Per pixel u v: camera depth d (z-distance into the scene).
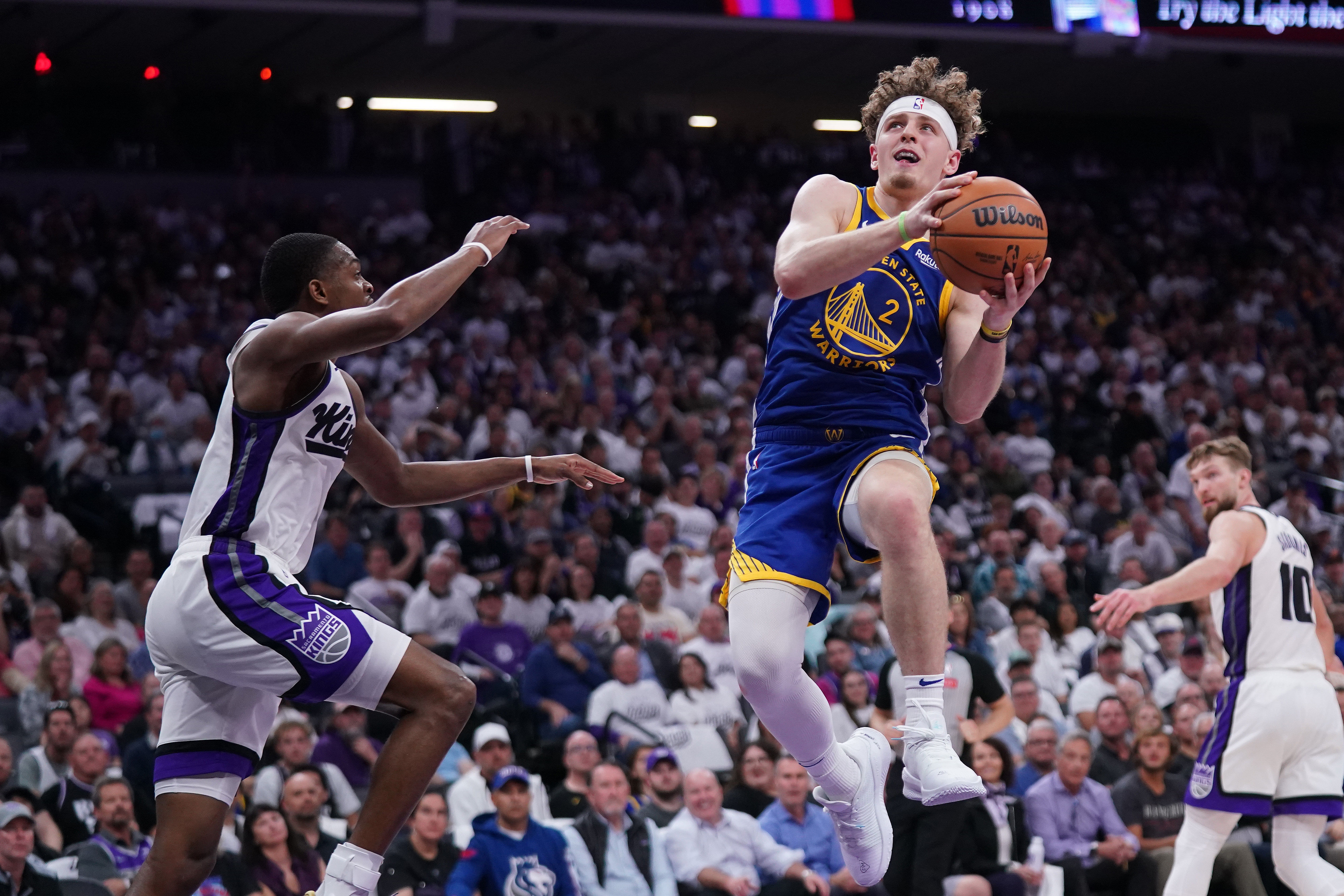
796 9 15.19
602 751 7.24
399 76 19.05
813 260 2.58
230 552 2.67
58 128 16.47
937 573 2.68
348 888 2.58
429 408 11.40
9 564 8.59
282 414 2.70
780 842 6.33
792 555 2.79
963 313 2.92
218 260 14.21
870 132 3.05
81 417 10.74
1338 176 21.98
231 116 17.52
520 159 18.06
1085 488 11.98
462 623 8.30
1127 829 6.65
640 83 19.91
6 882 5.25
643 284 15.38
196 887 2.75
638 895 5.97
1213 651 8.57
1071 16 15.91
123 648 7.25
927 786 2.59
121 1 14.34
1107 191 20.61
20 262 13.60
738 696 7.81
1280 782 4.55
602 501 10.05
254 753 2.82
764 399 2.95
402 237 15.52
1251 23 16.53
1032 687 7.52
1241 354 15.29
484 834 5.75
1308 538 11.34
